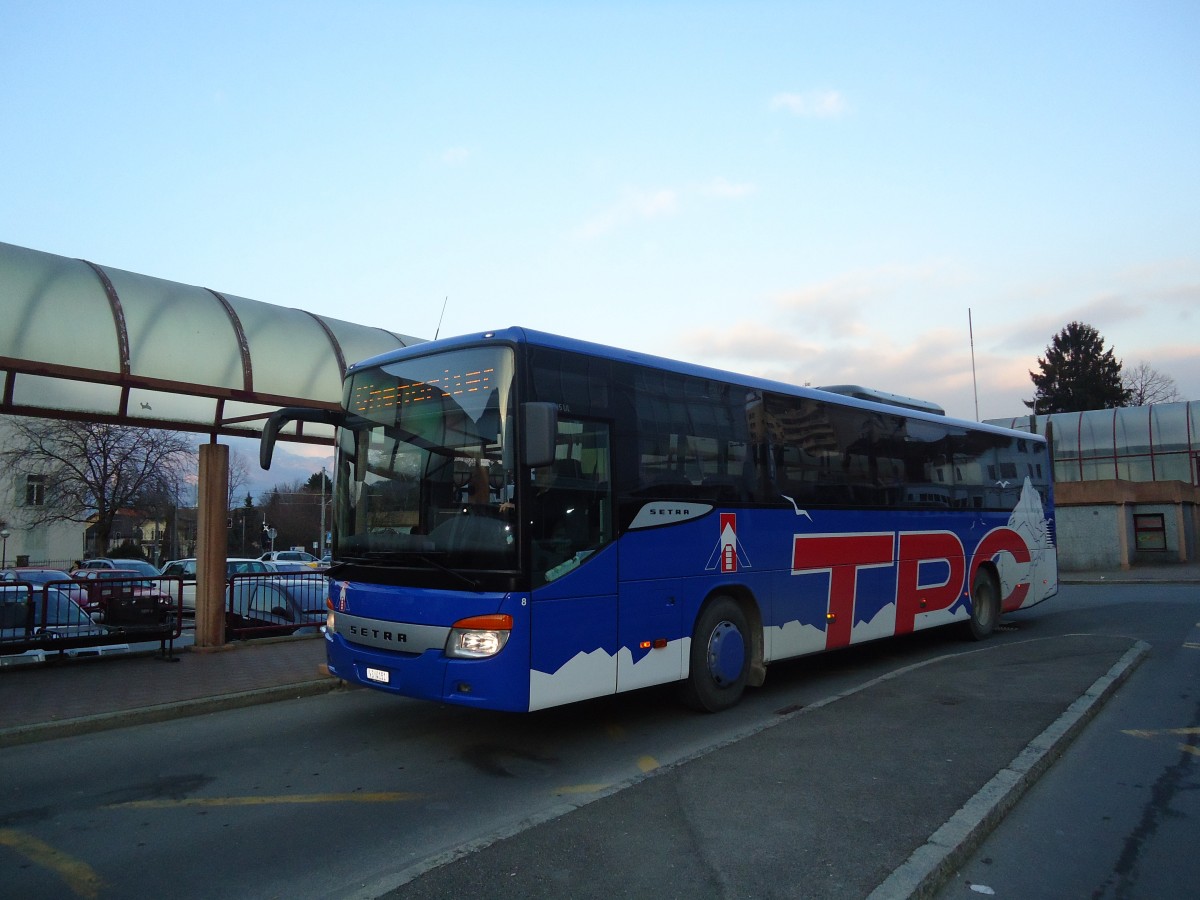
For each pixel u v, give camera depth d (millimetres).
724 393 8492
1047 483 15430
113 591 11438
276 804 5711
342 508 7523
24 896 4285
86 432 41000
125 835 5148
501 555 6219
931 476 11828
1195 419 40812
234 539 87000
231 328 11680
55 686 9414
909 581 11062
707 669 8016
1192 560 34875
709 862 4359
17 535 55469
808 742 6570
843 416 10227
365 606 6957
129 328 10633
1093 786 5832
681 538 7695
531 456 5996
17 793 6031
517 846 4625
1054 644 11602
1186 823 5141
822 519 9578
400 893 4074
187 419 12117
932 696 8141
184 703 8492
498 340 6609
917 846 4492
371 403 7488
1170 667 10078
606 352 7262
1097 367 73750
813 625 9289
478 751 7000
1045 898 4180
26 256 10117
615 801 5312
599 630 6789
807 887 4047
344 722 8156
